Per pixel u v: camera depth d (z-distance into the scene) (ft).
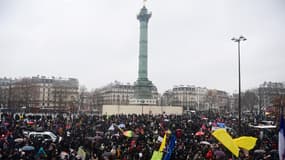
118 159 93.81
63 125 188.24
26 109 397.19
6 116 223.30
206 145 110.22
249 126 187.11
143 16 407.23
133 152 99.81
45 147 106.52
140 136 133.69
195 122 219.82
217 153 92.58
